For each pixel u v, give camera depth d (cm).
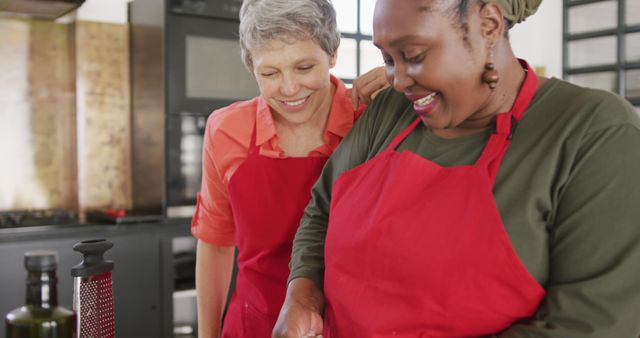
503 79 88
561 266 82
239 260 144
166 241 293
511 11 84
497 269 84
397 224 92
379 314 93
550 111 85
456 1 79
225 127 139
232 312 146
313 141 136
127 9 323
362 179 104
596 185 79
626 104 82
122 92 325
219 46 304
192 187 303
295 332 97
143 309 288
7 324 83
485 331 88
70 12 296
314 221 118
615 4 383
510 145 86
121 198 329
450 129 96
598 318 77
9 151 306
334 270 101
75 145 319
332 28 119
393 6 81
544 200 82
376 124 112
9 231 257
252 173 136
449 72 81
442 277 87
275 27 112
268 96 123
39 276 84
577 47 405
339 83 136
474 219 85
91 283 93
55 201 318
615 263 77
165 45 290
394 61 85
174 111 295
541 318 82
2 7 279
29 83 309
